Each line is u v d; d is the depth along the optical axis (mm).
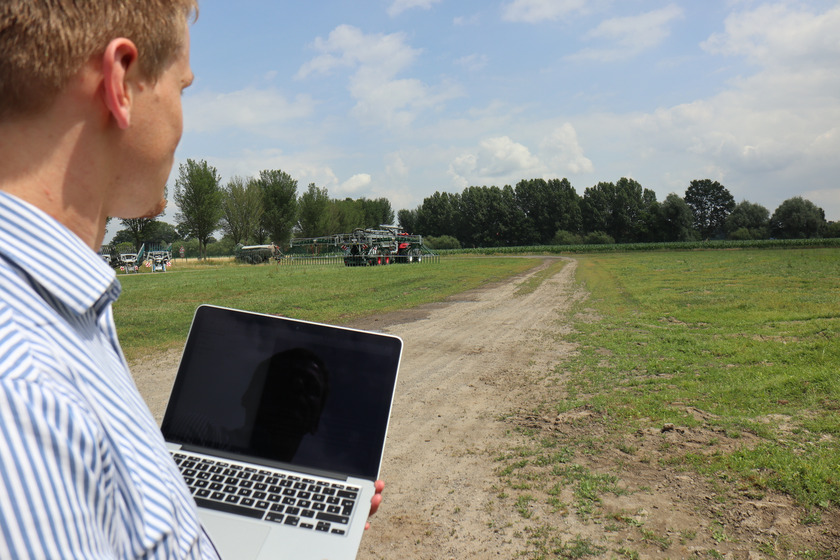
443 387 7500
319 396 1553
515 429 5816
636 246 85375
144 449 628
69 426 480
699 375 7863
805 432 5457
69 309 603
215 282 25750
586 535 3719
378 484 1500
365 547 3584
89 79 644
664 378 7734
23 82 602
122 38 651
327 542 1304
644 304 15633
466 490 4418
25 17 585
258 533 1310
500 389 7379
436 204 126875
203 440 1513
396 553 3516
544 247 89875
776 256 45719
